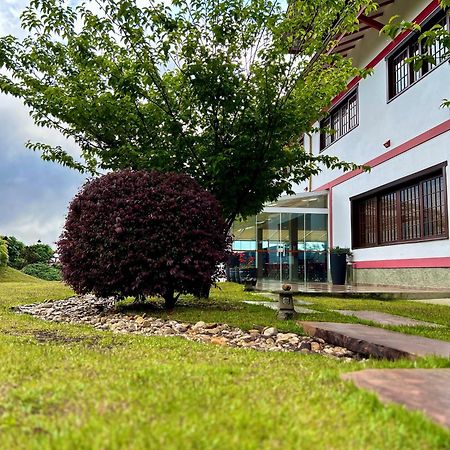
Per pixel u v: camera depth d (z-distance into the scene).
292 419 1.98
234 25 7.41
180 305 7.79
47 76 8.57
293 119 7.84
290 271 14.95
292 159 8.33
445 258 9.95
